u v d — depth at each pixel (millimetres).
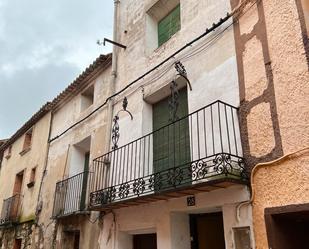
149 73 6477
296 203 3230
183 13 6113
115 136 6594
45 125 11148
